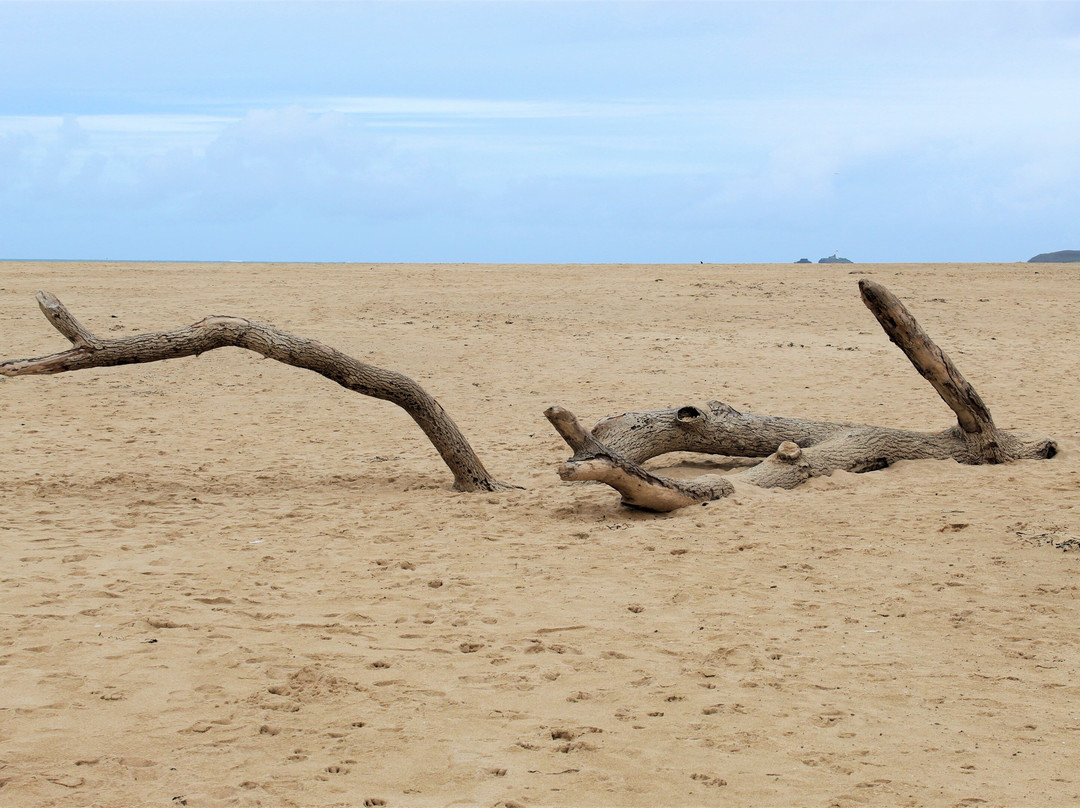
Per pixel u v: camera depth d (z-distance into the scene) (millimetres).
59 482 9500
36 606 5863
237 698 4609
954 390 9914
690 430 10242
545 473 10297
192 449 11547
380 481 10000
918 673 5027
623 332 21500
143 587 6289
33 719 4328
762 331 21766
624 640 5469
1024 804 3707
